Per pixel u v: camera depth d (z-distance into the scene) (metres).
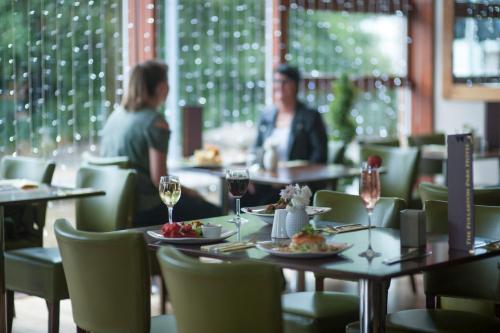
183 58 7.81
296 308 3.58
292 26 8.74
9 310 4.80
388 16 9.77
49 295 4.27
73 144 6.94
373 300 2.86
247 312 2.59
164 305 5.20
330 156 7.50
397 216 3.79
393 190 6.68
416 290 5.94
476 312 3.90
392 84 9.84
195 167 6.36
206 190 8.04
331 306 3.60
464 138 3.10
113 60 7.14
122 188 4.75
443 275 3.69
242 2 8.23
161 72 5.73
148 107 5.71
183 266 2.64
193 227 3.37
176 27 7.73
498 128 8.48
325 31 9.11
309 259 2.95
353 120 8.84
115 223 4.75
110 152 5.73
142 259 3.11
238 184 3.56
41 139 6.70
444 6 9.74
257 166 6.23
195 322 2.68
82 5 6.90
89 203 4.92
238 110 8.26
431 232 3.68
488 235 3.61
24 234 5.17
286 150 7.06
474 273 3.60
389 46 9.80
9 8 6.45
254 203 6.59
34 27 6.60
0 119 6.47
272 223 3.66
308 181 5.70
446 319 3.41
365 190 2.99
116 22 7.14
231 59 8.18
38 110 6.68
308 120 7.07
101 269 3.16
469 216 3.10
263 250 3.04
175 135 7.82
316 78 9.05
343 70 9.33
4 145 6.50
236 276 2.56
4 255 4.50
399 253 3.03
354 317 3.58
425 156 7.55
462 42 9.59
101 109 7.09
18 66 6.52
